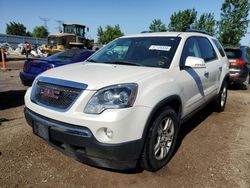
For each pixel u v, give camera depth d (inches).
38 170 137.6
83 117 116.4
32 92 143.8
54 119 125.0
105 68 147.3
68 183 127.6
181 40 169.6
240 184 131.0
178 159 154.1
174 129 148.2
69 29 1064.8
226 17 880.3
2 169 137.1
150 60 159.0
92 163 124.8
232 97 341.4
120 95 117.5
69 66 160.9
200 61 154.0
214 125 217.6
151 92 126.8
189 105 167.5
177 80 149.5
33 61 322.7
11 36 1594.5
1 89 343.6
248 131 205.8
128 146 117.6
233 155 161.8
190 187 127.6
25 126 196.5
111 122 113.3
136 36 190.4
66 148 127.4
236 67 382.0
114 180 131.3
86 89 119.7
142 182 130.4
